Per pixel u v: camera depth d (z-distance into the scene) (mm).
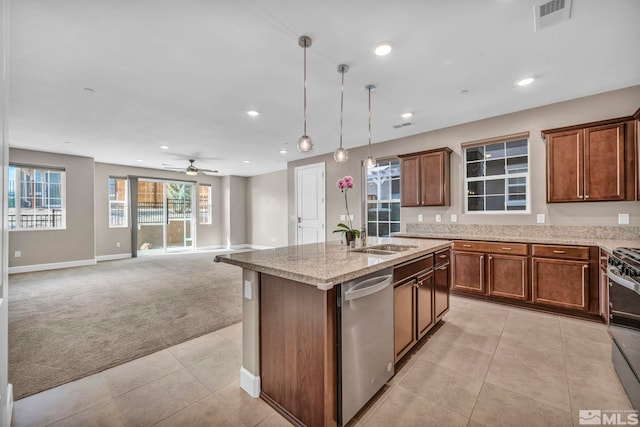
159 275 5191
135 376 2008
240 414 1640
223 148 5578
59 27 1964
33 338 2590
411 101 3307
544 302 3078
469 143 4051
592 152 3000
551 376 1951
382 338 1804
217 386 1896
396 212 5039
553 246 3025
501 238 3355
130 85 2850
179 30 2020
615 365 1958
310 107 3463
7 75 1377
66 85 2834
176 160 6762
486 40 2170
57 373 2039
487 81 2830
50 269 5785
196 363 2176
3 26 1285
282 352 1649
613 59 2439
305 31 2047
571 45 2234
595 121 3049
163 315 3152
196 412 1653
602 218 3121
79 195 6180
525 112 3592
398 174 5008
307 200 6445
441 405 1687
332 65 2506
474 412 1624
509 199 3865
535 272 3133
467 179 4199
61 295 3930
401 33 2082
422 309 2361
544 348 2340
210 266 6102
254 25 1976
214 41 2152
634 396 1613
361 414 1618
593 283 2826
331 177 5953
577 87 2971
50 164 5820
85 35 2061
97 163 6984
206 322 2959
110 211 7207
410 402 1715
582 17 1910
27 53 2277
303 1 1754
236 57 2373
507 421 1550
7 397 1504
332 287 1408
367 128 4309
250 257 1968
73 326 2859
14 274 5340
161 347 2426
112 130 4344
